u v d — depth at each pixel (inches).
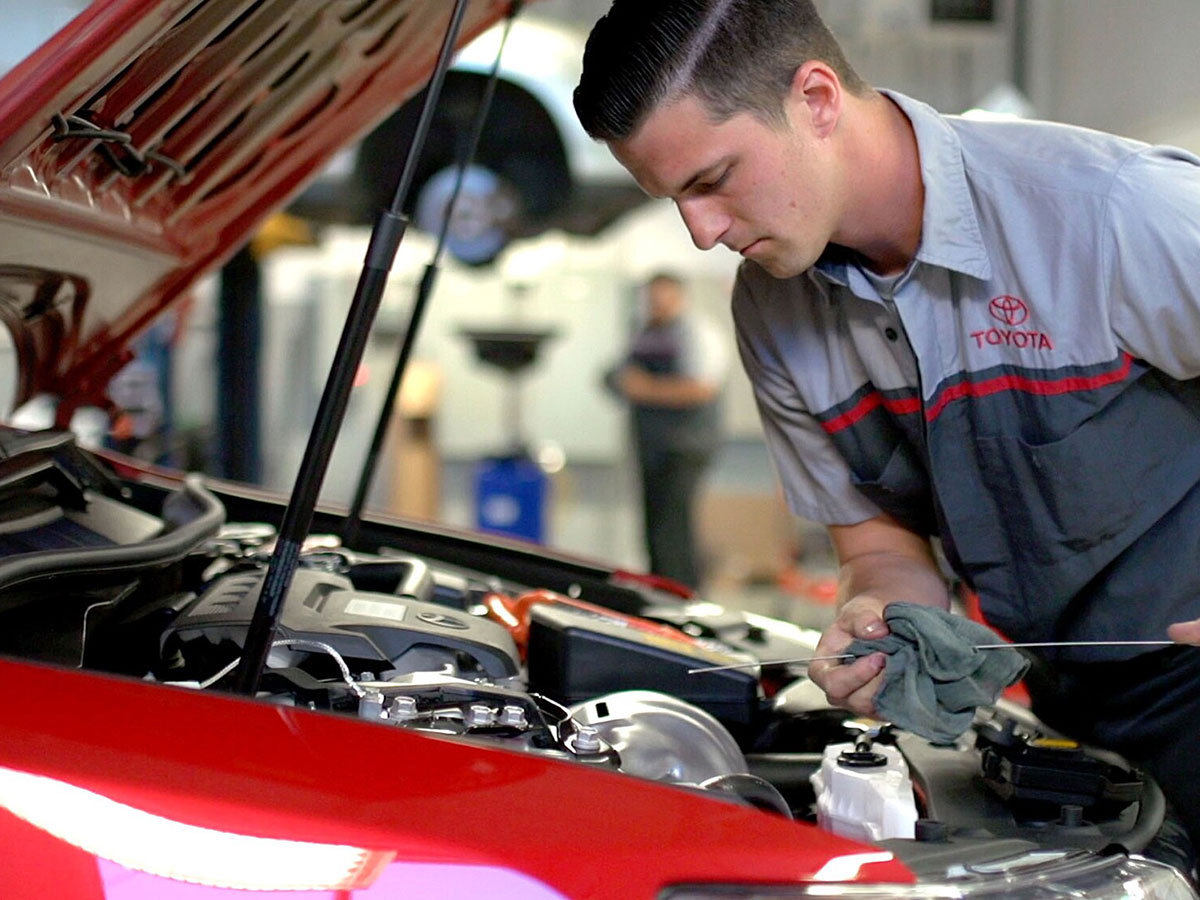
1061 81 245.3
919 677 54.1
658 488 219.5
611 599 85.3
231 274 188.2
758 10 51.9
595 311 269.6
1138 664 64.6
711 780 48.3
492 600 73.5
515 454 240.5
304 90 71.4
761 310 66.9
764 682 70.4
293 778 37.8
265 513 88.7
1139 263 55.2
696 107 51.6
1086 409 59.2
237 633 55.7
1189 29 213.2
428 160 198.7
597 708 55.4
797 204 54.2
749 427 260.2
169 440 169.2
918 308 60.1
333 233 214.5
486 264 207.9
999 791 53.2
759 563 246.7
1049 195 56.6
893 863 40.0
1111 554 61.8
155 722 39.5
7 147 50.1
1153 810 52.1
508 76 197.3
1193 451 61.4
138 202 70.4
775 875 38.1
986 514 63.3
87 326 77.0
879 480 66.7
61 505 63.1
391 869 35.5
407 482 244.8
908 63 246.8
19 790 36.7
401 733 41.0
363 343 50.3
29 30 85.9
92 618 54.9
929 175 56.7
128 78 57.1
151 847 35.8
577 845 36.9
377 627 57.6
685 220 55.1
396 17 69.4
